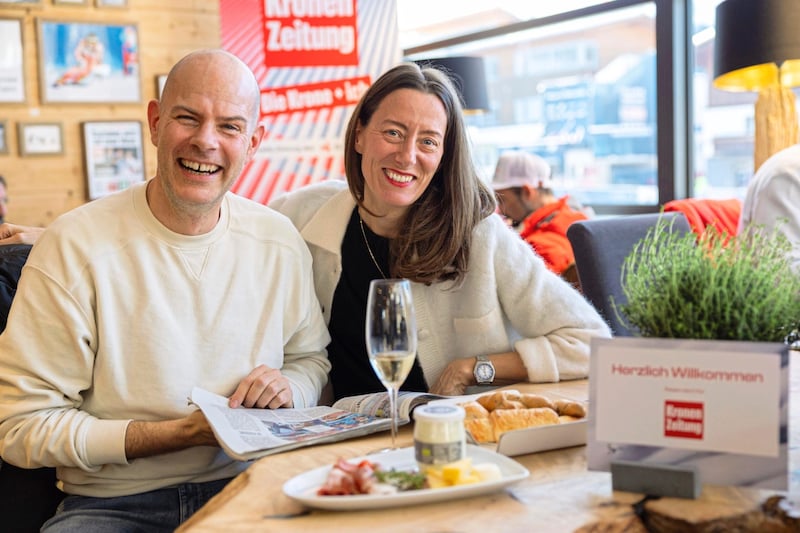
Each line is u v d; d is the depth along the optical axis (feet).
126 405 5.45
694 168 14.93
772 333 3.81
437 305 6.38
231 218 5.92
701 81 14.60
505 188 13.60
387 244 6.48
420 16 20.01
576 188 16.96
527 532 3.22
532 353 5.81
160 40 18.52
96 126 17.93
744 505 3.43
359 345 6.56
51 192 17.63
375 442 4.50
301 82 15.46
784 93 11.55
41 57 17.29
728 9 10.76
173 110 5.38
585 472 3.88
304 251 6.28
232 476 5.75
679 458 3.62
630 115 15.60
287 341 6.15
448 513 3.42
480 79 16.42
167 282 5.56
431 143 5.99
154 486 5.51
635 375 3.69
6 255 6.01
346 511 3.48
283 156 15.53
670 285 3.90
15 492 5.55
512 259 6.29
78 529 5.18
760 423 3.51
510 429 4.30
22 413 5.18
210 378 5.65
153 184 5.73
